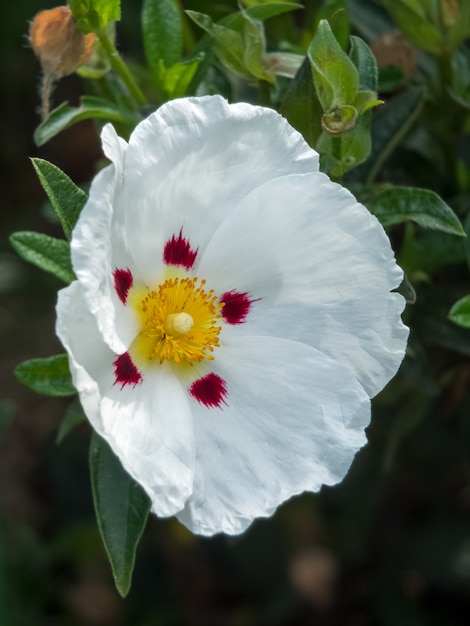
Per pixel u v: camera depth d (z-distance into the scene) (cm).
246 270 42
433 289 48
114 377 40
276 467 41
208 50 45
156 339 42
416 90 46
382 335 41
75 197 40
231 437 41
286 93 43
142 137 40
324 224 41
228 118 40
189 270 42
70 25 44
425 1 47
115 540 41
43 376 41
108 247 39
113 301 41
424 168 50
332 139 43
